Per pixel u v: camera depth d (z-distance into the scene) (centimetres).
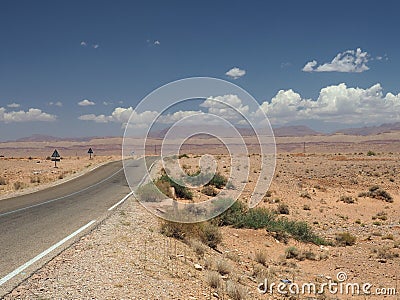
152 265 959
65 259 911
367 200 3372
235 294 905
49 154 18925
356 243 1917
